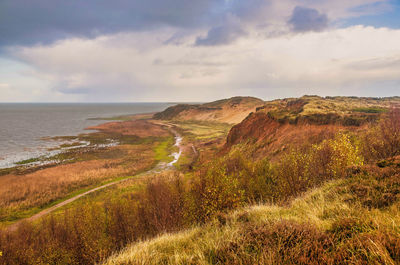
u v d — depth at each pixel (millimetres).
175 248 4164
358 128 24156
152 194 18188
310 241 2918
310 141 25875
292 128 34000
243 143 44750
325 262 2471
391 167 5941
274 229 3365
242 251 2996
